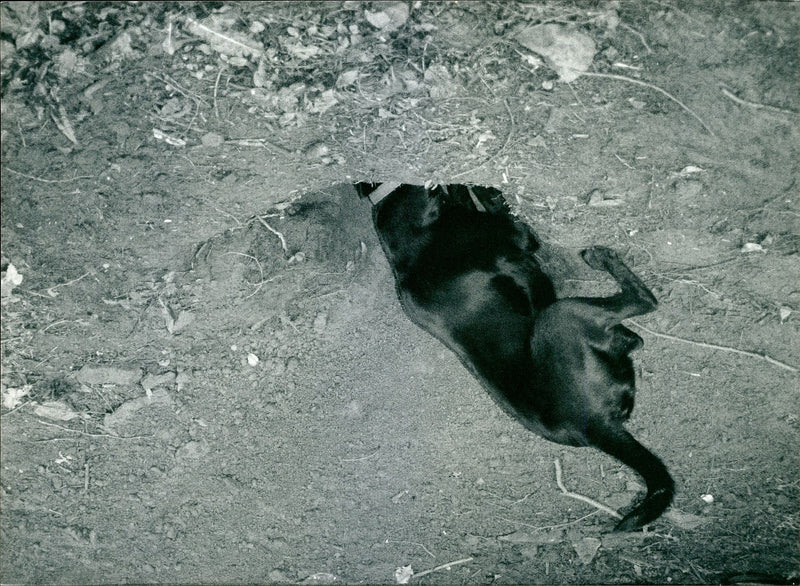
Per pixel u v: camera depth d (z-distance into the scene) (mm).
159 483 3170
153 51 2898
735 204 2955
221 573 3189
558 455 3203
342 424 3238
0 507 3123
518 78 2910
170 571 3178
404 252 3098
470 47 2902
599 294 3139
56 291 3018
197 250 3051
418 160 2986
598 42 2883
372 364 3248
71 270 3008
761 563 3100
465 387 3227
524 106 2924
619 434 2994
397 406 3244
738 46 2869
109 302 3041
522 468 3215
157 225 2998
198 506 3189
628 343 3008
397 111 2941
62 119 2918
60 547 3148
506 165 2975
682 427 3131
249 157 2971
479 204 3102
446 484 3232
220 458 3193
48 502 3135
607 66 2891
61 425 3107
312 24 2896
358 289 3234
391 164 2994
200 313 3109
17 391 3064
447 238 3080
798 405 3082
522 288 3068
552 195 2996
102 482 3146
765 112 2885
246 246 3088
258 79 2912
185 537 3188
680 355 3105
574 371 2984
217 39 2893
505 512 3211
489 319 3053
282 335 3197
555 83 2906
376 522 3229
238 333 3162
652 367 3127
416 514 3230
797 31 2855
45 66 2898
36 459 3115
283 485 3215
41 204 2961
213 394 3172
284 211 3098
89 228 2982
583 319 2986
